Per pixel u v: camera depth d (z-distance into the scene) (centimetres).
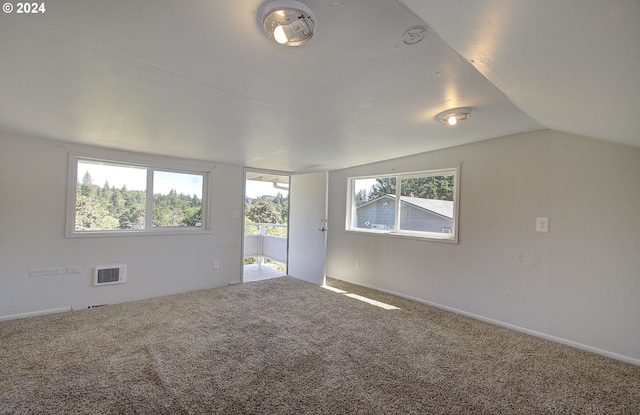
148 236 401
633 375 233
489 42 122
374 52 145
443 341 285
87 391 195
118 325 304
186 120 252
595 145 272
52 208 334
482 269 346
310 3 109
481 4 95
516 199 319
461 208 365
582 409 192
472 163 355
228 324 314
